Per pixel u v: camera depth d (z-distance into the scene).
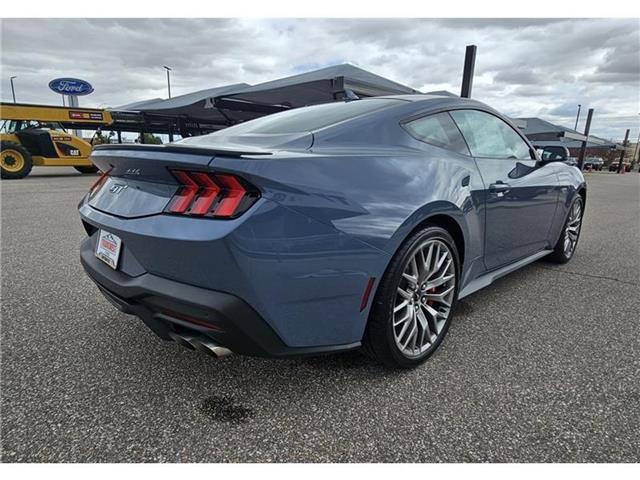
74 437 1.58
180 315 1.60
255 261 1.46
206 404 1.78
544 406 1.77
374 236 1.73
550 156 3.54
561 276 3.61
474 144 2.56
